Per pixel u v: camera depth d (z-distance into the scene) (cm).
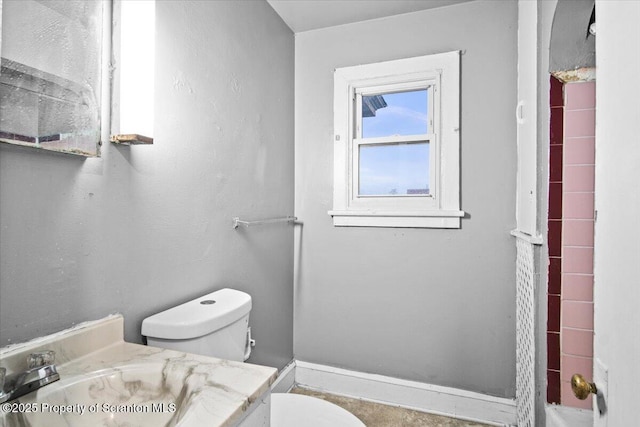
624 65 58
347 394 208
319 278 216
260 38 180
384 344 203
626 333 56
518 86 176
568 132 139
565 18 123
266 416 77
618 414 58
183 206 125
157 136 114
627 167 56
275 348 198
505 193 181
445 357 192
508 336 181
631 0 55
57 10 81
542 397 146
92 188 92
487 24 184
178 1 123
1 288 73
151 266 111
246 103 167
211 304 121
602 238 66
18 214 76
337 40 212
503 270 181
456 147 187
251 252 171
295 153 218
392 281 201
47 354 74
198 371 79
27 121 75
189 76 128
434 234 193
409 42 199
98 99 92
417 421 184
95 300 93
